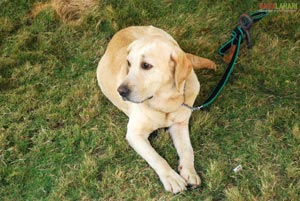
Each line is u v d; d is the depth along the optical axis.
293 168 1.88
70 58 2.45
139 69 1.84
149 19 2.59
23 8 2.67
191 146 1.99
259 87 2.22
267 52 2.36
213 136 2.05
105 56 2.21
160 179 1.91
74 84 2.33
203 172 1.94
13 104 2.26
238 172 1.92
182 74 1.85
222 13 2.55
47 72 2.39
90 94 2.28
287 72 2.26
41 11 2.63
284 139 2.02
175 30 2.49
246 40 2.28
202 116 2.12
